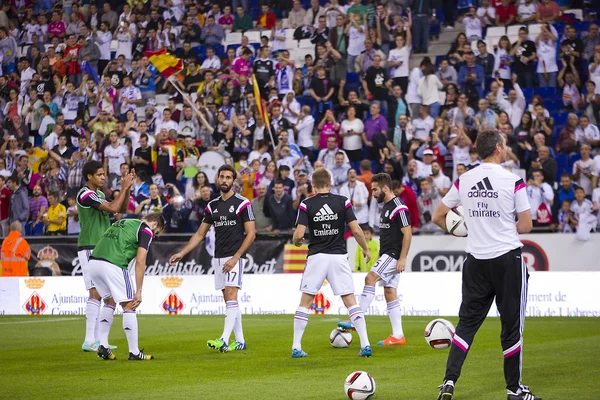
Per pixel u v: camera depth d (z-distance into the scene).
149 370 17.09
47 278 34.62
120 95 45.25
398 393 13.92
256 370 16.97
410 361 18.12
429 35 46.06
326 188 18.84
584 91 41.34
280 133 38.22
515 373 12.72
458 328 13.04
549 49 41.34
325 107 41.78
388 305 21.61
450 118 38.28
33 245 35.97
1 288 35.16
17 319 31.44
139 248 18.59
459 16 46.28
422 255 32.31
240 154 39.78
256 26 48.53
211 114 41.22
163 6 49.78
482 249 12.94
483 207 12.99
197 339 23.39
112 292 18.66
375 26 43.41
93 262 18.83
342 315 31.23
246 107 41.38
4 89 48.28
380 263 21.36
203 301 33.12
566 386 14.43
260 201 35.16
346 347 20.94
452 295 30.50
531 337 22.47
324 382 15.29
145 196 37.28
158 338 23.72
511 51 41.38
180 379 15.79
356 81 43.16
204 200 35.62
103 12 50.78
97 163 20.83
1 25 51.81
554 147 38.69
